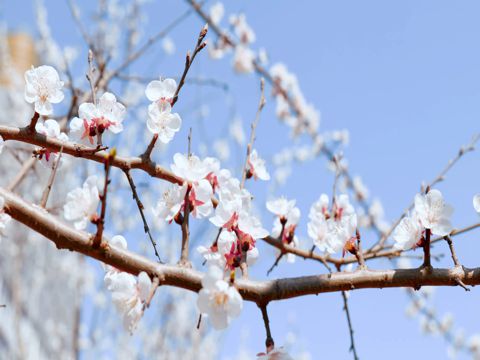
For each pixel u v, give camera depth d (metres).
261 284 1.03
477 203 1.05
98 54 1.58
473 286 1.04
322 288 1.04
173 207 1.08
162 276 1.02
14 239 2.68
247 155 1.22
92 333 2.40
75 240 1.02
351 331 1.22
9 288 2.76
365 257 1.32
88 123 1.11
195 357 2.39
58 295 3.03
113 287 1.03
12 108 3.13
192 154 1.09
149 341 2.44
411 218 1.06
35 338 2.81
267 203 1.24
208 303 0.99
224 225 1.07
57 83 1.10
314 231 1.24
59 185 2.13
